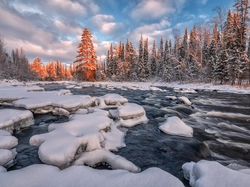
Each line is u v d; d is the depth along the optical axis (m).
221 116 7.66
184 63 31.95
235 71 21.11
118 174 2.42
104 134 4.55
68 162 3.01
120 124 5.76
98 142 3.75
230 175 2.16
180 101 11.36
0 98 8.29
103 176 2.35
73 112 6.98
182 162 3.62
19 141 4.33
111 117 6.43
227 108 9.47
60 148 3.15
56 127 4.42
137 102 11.23
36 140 3.74
